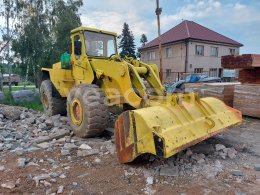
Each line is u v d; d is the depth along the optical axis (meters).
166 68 29.53
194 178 3.58
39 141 5.11
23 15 18.52
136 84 4.87
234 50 30.06
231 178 3.61
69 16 20.53
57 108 7.31
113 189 3.27
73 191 3.21
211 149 4.45
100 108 5.11
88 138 5.30
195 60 27.56
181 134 3.62
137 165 3.90
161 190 3.25
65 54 6.63
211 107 4.66
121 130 3.83
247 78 7.69
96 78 5.60
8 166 3.94
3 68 18.72
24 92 12.12
